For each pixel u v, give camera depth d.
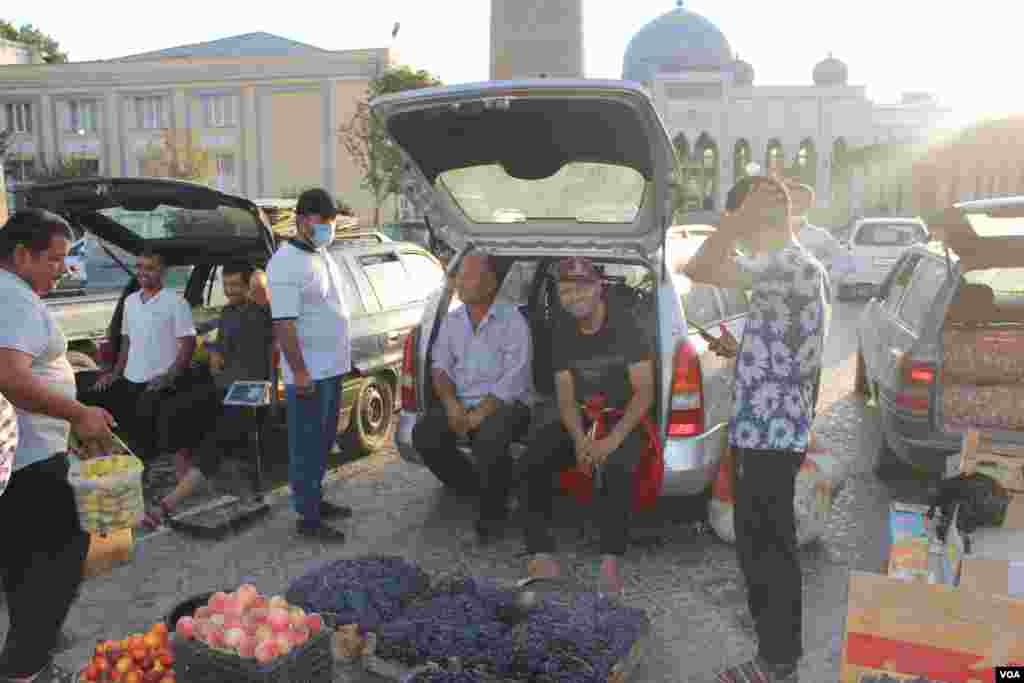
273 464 6.44
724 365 5.08
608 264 5.86
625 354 4.43
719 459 4.75
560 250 5.15
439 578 3.98
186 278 7.22
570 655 3.28
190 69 44.34
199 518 5.13
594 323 4.47
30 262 3.29
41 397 3.21
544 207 5.21
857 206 53.09
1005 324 5.99
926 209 39.75
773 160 54.41
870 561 4.71
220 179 45.03
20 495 3.31
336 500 5.65
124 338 6.14
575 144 4.68
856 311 14.88
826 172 56.16
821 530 4.76
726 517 4.68
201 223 6.18
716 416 4.82
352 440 6.46
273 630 3.05
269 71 43.62
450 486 5.46
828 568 4.63
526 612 3.67
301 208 4.78
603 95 4.17
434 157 5.04
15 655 3.30
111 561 4.59
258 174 44.44
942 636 2.88
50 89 45.75
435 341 5.21
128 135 45.66
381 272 6.98
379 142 33.22
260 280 5.66
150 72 44.78
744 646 3.83
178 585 4.41
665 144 4.33
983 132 30.45
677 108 55.97
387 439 6.98
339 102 43.28
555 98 4.27
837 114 56.00
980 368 5.64
